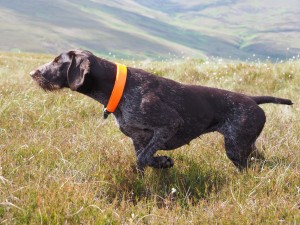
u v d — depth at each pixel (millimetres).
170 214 2348
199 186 2652
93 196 2412
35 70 2814
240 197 2510
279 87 4922
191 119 2754
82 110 3740
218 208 2379
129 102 2658
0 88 4031
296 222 2301
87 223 2250
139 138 2764
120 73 2682
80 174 2631
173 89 2746
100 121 3490
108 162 2775
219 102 2830
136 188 2615
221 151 3047
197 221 2301
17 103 3619
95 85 2676
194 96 2777
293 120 3584
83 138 3088
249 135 2820
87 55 2680
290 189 2545
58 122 3441
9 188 2412
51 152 2826
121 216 2332
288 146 3035
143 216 2309
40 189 2406
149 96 2648
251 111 2824
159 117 2637
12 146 2889
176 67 5938
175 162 2904
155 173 2742
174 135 2771
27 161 2734
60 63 2764
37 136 3084
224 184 2641
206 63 6055
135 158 2871
